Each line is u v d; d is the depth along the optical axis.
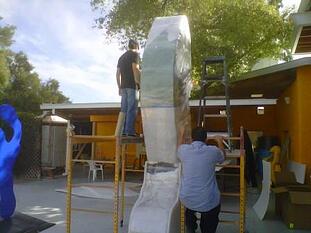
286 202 7.53
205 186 5.17
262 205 8.44
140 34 14.95
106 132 19.50
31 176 15.12
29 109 40.78
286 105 13.62
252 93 15.92
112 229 7.11
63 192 11.44
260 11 15.05
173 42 5.38
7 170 5.57
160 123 5.37
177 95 5.44
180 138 5.66
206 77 7.84
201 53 14.37
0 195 5.45
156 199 5.49
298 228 7.24
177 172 5.58
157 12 14.01
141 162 16.34
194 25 14.16
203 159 5.20
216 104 13.99
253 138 17.61
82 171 18.08
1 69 40.75
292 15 7.98
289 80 12.57
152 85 5.31
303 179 10.23
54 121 15.59
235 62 15.20
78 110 17.39
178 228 5.55
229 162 6.88
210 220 5.43
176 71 5.38
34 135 15.17
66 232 6.68
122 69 6.33
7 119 5.67
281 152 13.36
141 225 5.25
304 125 10.67
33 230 5.65
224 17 14.59
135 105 6.24
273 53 16.42
